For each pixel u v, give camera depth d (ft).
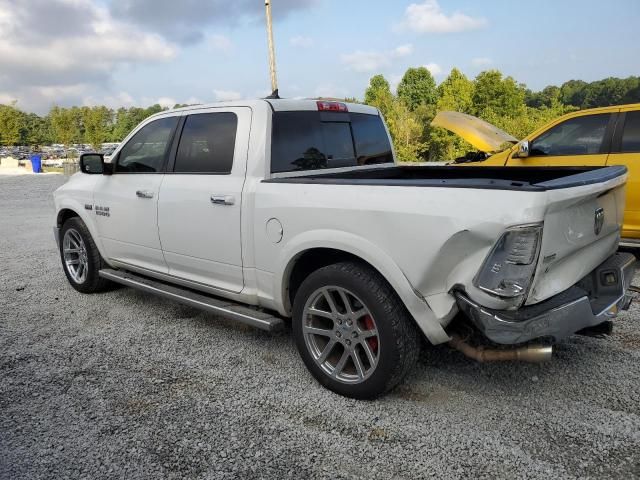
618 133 19.76
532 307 8.80
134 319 15.64
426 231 9.02
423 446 8.97
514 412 9.93
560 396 10.44
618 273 10.46
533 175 13.12
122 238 15.72
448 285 9.11
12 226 34.17
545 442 8.96
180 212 13.47
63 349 13.50
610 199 10.63
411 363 10.05
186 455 8.93
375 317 9.86
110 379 11.77
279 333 14.32
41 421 10.09
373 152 15.28
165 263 14.52
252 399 10.74
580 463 8.39
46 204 47.50
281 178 11.60
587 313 9.10
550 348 9.19
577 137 20.80
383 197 9.61
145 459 8.86
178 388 11.28
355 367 10.64
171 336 14.25
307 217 10.67
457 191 8.79
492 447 8.87
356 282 9.99
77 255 18.43
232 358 12.76
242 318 12.13
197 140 13.43
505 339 8.59
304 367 12.20
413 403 10.37
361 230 9.89
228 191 12.25
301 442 9.21
